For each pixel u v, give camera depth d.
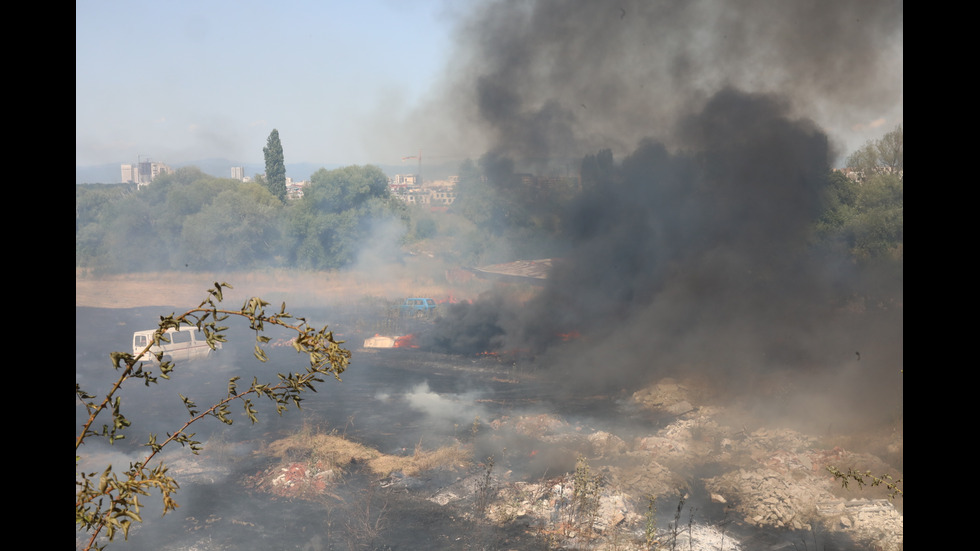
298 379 4.15
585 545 12.85
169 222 60.69
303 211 65.69
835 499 14.80
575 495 14.61
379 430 20.47
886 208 45.09
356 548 12.58
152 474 3.85
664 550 12.62
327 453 17.47
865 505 14.27
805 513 14.23
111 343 32.84
